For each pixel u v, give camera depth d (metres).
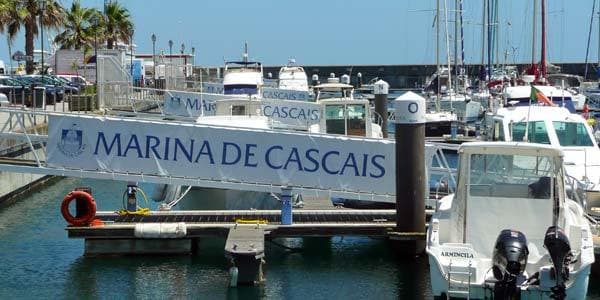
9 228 20.30
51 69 59.62
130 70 57.69
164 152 16.91
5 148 23.11
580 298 11.24
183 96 33.56
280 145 16.72
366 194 16.75
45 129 28.64
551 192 12.21
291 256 16.66
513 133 21.91
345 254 16.77
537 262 11.74
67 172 17.02
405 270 15.38
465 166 12.41
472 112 43.41
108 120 16.94
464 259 11.42
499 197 12.33
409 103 15.16
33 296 13.98
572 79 48.12
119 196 26.08
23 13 47.84
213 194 19.05
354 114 26.78
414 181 15.35
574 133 21.41
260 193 18.89
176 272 15.27
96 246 16.14
